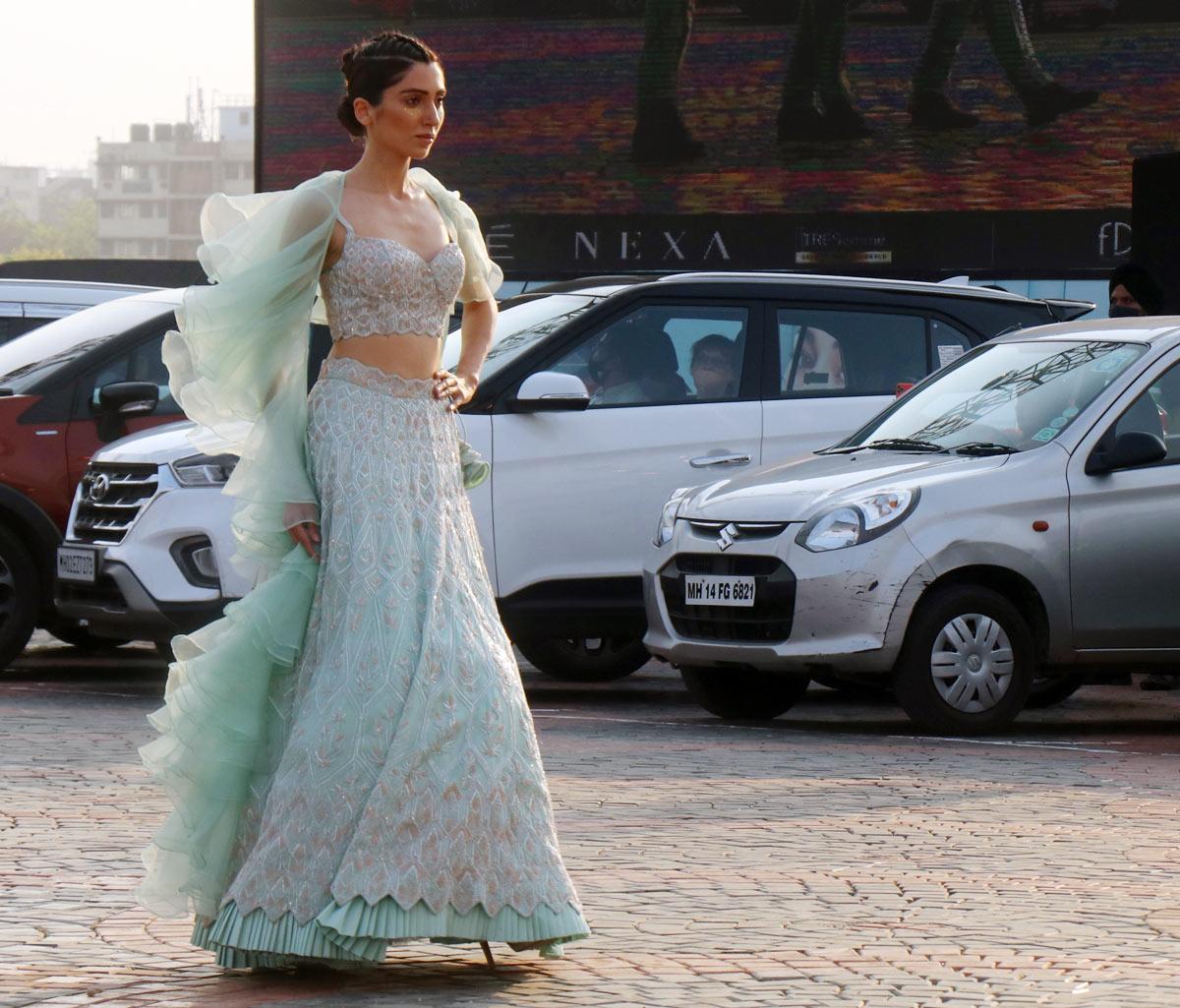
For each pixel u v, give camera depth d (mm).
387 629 5953
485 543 13641
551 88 41906
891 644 12047
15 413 14805
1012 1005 5723
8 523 14781
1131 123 40000
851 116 40906
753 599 12336
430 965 6137
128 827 8453
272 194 6246
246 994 5734
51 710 12766
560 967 6121
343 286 6199
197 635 6086
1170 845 8406
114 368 15250
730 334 14531
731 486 12977
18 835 8227
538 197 42094
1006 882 7539
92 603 13773
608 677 16016
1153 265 20812
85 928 6637
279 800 5855
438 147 42281
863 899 7211
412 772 5812
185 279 27406
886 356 14906
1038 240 40375
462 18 42062
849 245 41062
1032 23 40219
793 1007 5676
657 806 9219
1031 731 12820
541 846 5980
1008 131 40375
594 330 14203
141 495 13641
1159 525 12641
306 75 42188
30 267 27031
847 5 40844
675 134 41531
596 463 13930
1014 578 12445
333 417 6180
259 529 6109
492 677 5996
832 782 10062
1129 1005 5734
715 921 6809
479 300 6652
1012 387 13344
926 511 12141
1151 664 12750
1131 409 12820
